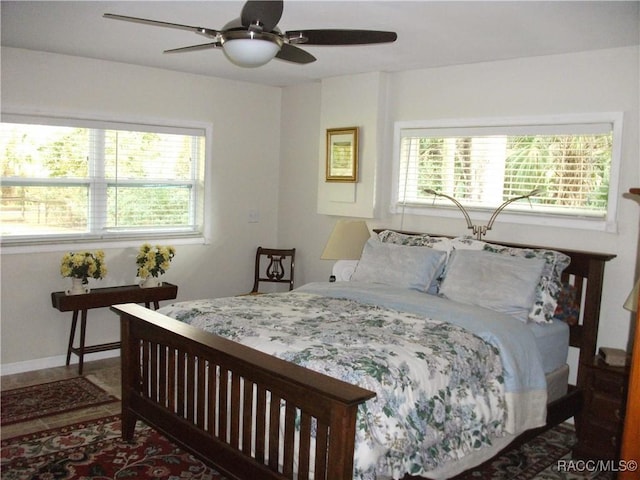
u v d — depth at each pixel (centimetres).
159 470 278
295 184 533
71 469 276
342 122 468
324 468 201
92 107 426
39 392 375
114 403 360
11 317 405
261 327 275
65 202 427
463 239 378
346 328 278
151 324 276
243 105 515
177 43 369
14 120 393
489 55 369
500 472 292
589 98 346
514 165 386
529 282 319
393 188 452
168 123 468
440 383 245
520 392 281
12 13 303
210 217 504
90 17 309
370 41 254
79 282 410
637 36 308
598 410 300
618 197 337
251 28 233
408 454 222
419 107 430
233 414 238
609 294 342
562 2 255
